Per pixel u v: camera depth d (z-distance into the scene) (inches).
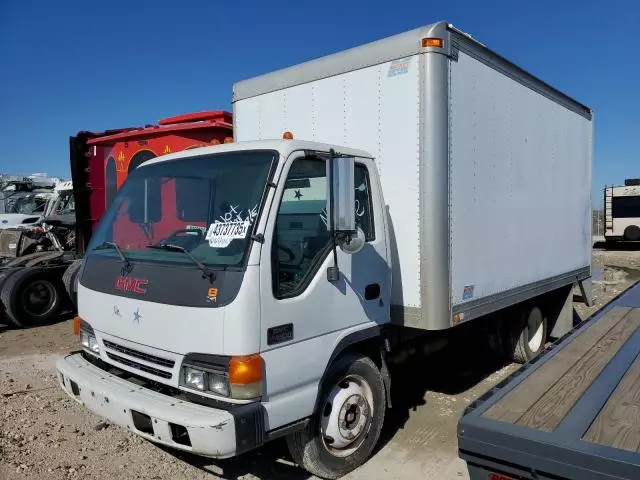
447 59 173.3
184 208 150.1
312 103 199.0
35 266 374.6
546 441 83.4
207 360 128.0
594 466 78.4
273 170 137.3
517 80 224.2
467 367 270.5
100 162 357.1
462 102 183.6
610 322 160.4
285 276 136.3
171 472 160.6
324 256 146.6
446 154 173.0
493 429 88.5
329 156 140.0
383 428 195.5
